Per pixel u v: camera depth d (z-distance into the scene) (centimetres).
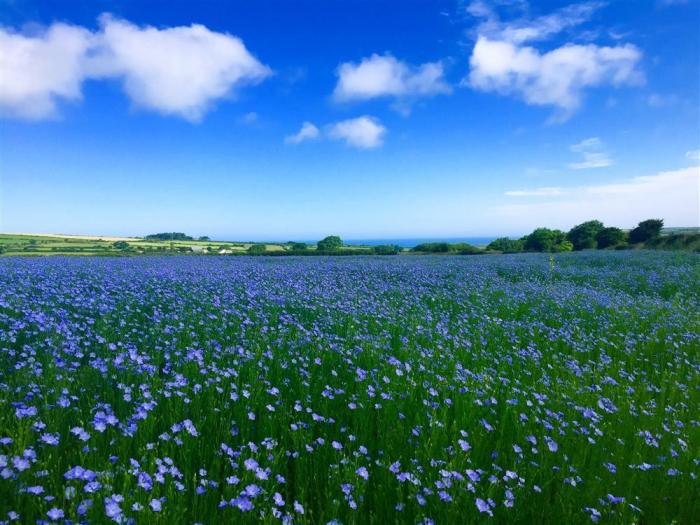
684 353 770
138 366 486
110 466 295
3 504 255
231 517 270
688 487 352
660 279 1805
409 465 351
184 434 350
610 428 447
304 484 331
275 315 889
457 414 451
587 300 1287
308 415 437
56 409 368
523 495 322
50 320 641
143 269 1712
